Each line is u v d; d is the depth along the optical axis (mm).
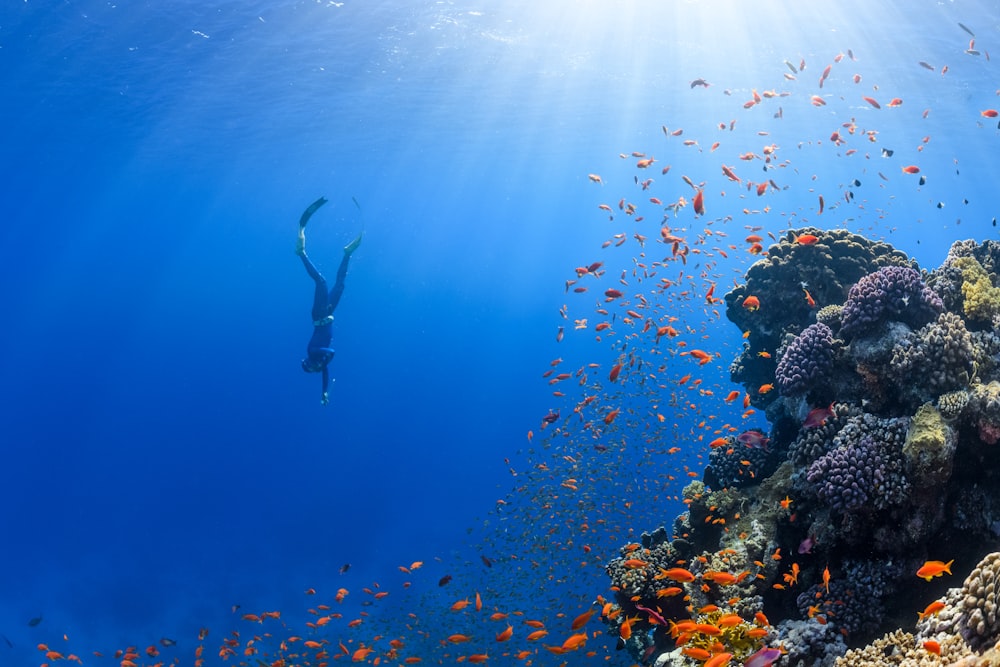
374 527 43469
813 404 7766
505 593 13672
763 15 21719
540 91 30672
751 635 5691
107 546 48000
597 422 13617
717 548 7777
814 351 7637
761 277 9258
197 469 65562
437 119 35219
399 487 51844
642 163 12203
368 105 31703
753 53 25172
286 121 33281
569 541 12695
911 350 6898
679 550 8234
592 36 24156
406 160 46781
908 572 6328
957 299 7852
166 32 21203
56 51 21844
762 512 7445
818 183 61625
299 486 55844
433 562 35125
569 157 47281
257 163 43812
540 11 21859
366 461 59562
